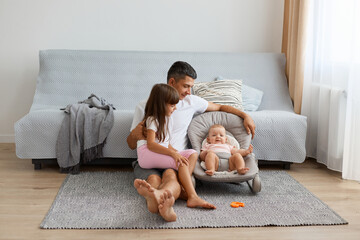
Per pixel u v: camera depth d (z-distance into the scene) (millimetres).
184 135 2984
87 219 2322
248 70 3941
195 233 2186
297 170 3379
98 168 3322
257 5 4199
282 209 2514
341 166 3238
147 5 4121
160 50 4191
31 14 4035
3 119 4145
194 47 4211
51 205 2527
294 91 3744
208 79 3883
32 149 3164
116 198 2652
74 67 3854
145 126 2777
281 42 4258
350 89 3031
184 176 2568
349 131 3080
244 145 2971
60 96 3770
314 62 3646
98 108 3311
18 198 2639
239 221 2326
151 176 2578
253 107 3721
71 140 3127
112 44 4148
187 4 4148
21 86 4117
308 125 3684
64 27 4086
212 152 2803
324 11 3473
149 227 2232
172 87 2703
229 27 4211
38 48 4086
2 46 4051
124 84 3846
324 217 2404
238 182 2689
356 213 2506
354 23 2979
